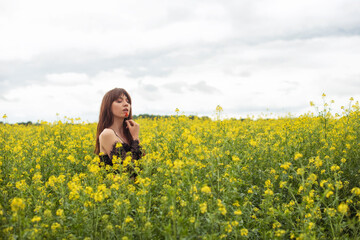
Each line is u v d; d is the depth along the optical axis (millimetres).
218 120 6094
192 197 3055
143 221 2945
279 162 4715
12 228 2686
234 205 3307
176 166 3141
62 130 7203
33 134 8219
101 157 4316
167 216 2979
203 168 3881
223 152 4266
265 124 8641
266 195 3410
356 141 5160
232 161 3947
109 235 2883
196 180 3201
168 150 4938
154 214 3197
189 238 2566
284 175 3990
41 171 4824
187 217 2975
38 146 5777
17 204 2576
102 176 4062
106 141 4246
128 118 4637
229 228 2795
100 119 4570
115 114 4457
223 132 5188
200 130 5254
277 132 5812
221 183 3525
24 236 2514
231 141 4684
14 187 3875
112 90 4535
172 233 2768
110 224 2916
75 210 3053
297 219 3213
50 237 2805
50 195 3641
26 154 5336
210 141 4965
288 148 4938
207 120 9414
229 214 3221
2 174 4383
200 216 3012
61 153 5391
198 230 2736
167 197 3125
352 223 2957
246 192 3971
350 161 4684
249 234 3115
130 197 3428
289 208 3457
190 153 3988
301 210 3137
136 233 2916
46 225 2762
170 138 5109
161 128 7516
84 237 2893
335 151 4949
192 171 3340
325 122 5754
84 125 8523
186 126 5840
